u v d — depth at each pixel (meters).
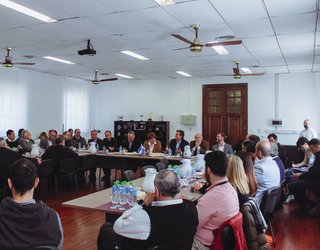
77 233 4.04
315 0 4.04
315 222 4.68
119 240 2.04
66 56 7.57
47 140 8.09
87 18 4.84
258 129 9.86
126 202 2.75
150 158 6.53
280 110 9.62
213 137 10.39
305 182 5.09
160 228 1.82
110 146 8.08
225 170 2.33
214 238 2.16
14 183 1.60
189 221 1.89
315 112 9.25
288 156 8.53
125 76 10.70
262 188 3.55
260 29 5.28
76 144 8.49
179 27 5.23
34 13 4.70
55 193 6.34
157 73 9.97
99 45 6.50
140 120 11.42
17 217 1.52
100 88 12.16
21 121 9.21
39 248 1.52
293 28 5.21
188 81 10.79
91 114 12.03
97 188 6.88
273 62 8.00
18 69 9.13
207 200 2.24
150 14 4.64
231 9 4.39
